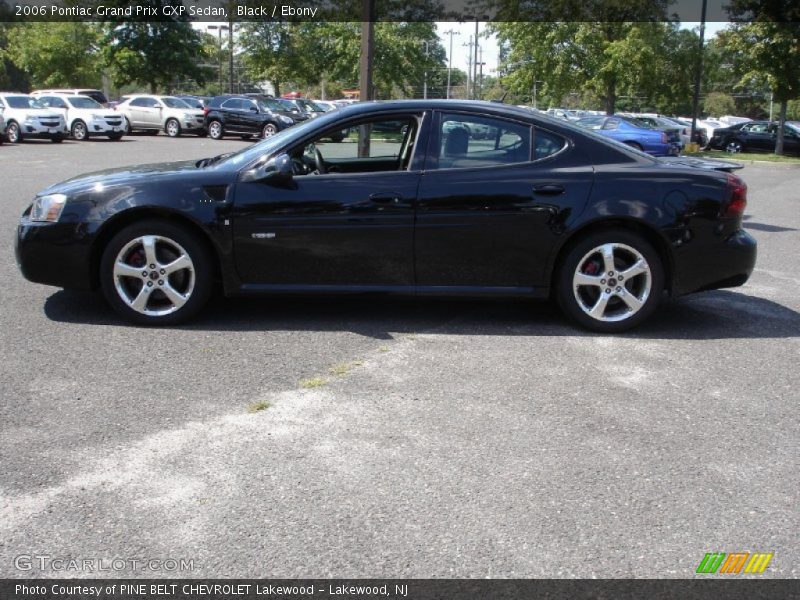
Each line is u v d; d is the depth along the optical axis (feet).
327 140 17.75
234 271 17.31
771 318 19.70
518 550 9.15
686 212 17.30
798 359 16.38
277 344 16.52
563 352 16.46
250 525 9.55
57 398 13.30
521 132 17.67
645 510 10.10
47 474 10.66
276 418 12.67
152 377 14.39
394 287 17.53
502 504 10.14
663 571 8.82
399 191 17.13
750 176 70.28
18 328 17.24
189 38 140.36
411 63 122.31
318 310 19.30
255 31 122.42
